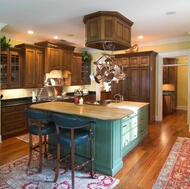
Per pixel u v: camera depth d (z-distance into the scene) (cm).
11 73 462
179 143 389
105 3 295
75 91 693
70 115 291
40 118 257
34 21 386
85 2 293
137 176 257
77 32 475
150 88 563
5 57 447
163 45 582
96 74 366
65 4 299
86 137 242
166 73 788
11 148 362
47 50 529
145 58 565
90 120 272
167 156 324
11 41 491
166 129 507
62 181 243
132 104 405
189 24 407
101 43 356
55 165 288
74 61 651
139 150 353
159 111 611
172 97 775
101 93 729
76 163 294
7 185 234
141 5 303
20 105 452
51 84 579
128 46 378
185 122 591
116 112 275
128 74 599
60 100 557
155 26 420
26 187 230
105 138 262
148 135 450
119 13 327
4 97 479
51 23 401
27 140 411
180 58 816
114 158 263
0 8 318
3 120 415
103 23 321
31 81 504
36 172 267
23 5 305
